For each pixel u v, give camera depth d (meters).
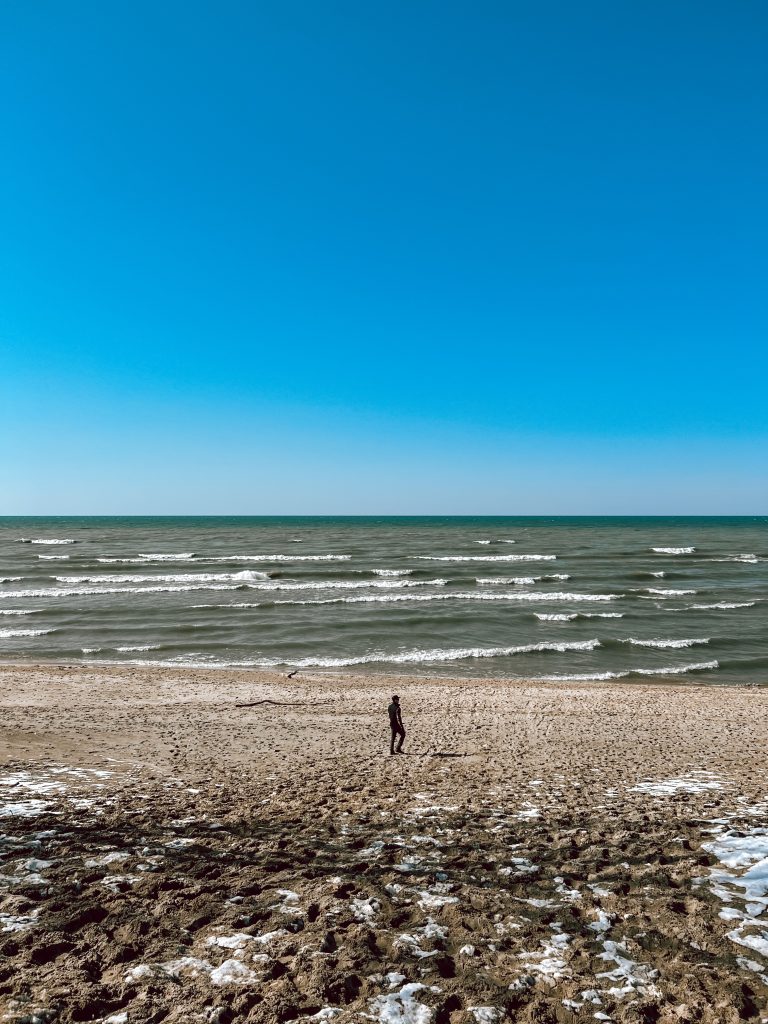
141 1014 3.68
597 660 26.62
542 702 18.97
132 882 5.56
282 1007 3.72
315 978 4.04
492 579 48.09
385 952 4.45
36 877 5.61
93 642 28.33
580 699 19.48
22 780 9.64
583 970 4.22
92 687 20.08
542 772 11.17
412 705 18.50
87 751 12.51
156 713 16.78
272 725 15.77
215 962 4.26
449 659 26.48
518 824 7.64
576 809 8.38
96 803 8.33
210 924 4.81
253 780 10.47
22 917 4.81
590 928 4.80
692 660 26.69
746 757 12.44
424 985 4.02
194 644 28.08
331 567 56.12
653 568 57.53
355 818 7.92
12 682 20.44
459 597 40.56
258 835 7.05
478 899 5.32
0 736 13.34
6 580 46.47
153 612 35.00
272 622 32.66
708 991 3.96
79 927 4.73
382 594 41.62
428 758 12.60
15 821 7.29
